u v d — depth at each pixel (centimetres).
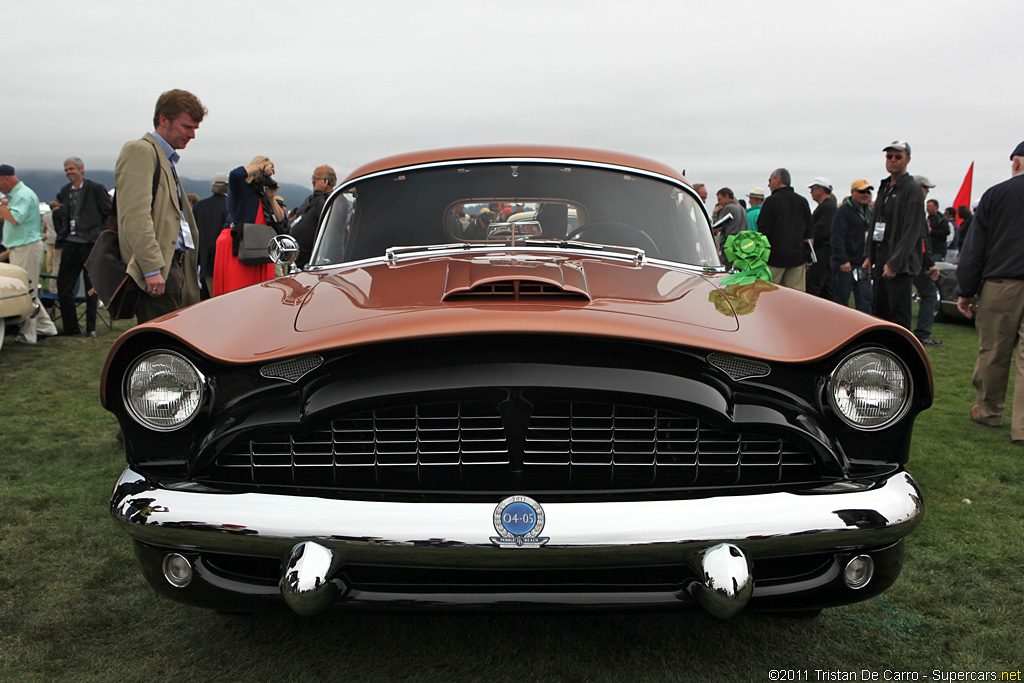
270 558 193
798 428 191
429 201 307
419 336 180
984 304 485
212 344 194
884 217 618
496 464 193
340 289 238
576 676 213
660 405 189
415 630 238
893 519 188
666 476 195
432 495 187
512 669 216
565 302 209
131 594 264
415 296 218
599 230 300
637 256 285
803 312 215
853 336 189
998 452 443
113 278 397
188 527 185
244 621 245
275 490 189
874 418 194
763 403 192
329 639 233
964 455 437
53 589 268
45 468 412
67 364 714
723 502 184
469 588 186
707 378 191
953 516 342
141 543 198
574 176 314
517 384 186
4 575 278
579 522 178
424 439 194
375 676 212
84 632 238
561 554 177
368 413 194
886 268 606
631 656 224
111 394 196
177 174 418
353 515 181
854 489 191
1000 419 500
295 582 177
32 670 215
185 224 432
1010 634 237
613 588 187
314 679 211
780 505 185
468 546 177
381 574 190
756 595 192
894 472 199
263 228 327
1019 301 468
